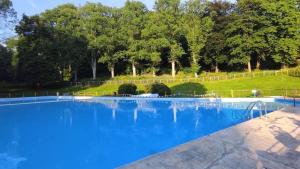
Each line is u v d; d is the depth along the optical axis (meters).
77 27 60.44
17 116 26.09
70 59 57.09
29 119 24.22
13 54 61.94
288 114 16.30
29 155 13.53
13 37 60.44
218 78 49.47
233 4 62.03
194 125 18.84
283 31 52.41
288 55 51.56
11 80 59.41
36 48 53.72
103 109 28.66
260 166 7.95
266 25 52.09
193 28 56.31
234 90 37.00
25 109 30.98
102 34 61.59
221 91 37.81
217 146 9.67
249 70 54.72
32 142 16.05
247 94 34.44
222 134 11.31
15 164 12.23
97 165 11.79
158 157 8.45
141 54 58.53
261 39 51.53
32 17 55.69
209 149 9.34
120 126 19.55
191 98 31.59
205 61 61.19
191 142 10.09
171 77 57.12
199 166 7.87
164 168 7.62
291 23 50.88
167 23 58.34
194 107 26.84
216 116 21.83
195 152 8.98
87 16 62.47
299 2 54.34
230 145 9.80
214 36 57.03
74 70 62.91
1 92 50.91
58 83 58.16
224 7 61.72
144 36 59.22
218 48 56.53
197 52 55.84
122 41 62.03
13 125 21.56
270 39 51.62
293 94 31.17
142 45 59.22
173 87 45.47
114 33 61.72
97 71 71.31
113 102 34.31
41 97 42.22
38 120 23.58
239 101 28.83
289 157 8.67
